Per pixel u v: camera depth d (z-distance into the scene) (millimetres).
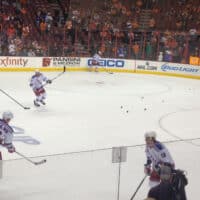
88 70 25984
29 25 27016
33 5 28578
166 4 30438
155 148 7090
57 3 29750
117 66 26281
